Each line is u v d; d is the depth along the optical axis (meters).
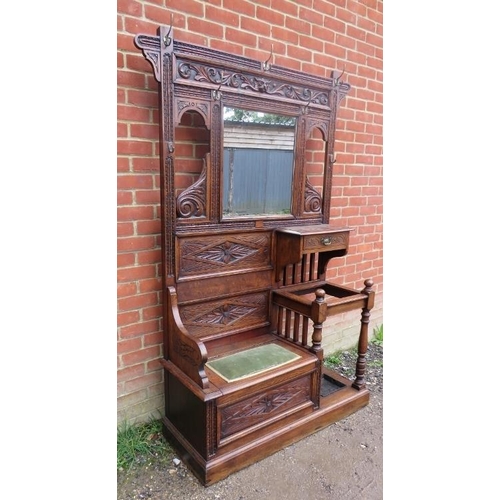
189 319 1.70
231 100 1.63
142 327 1.74
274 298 1.98
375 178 2.69
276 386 1.62
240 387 1.48
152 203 1.68
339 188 2.46
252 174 1.79
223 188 1.70
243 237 1.81
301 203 2.00
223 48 1.76
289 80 1.80
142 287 1.71
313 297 2.45
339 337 2.70
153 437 1.74
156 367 1.81
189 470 1.55
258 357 1.70
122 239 1.62
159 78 1.42
